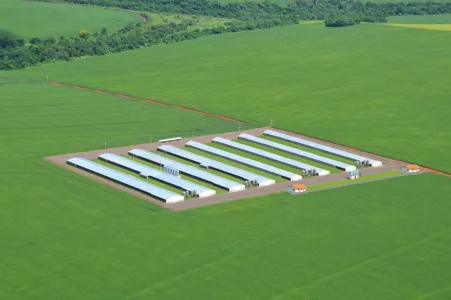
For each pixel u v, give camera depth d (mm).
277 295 133750
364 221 167125
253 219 166500
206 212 169875
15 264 144125
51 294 132875
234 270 142750
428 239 158375
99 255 148250
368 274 142250
